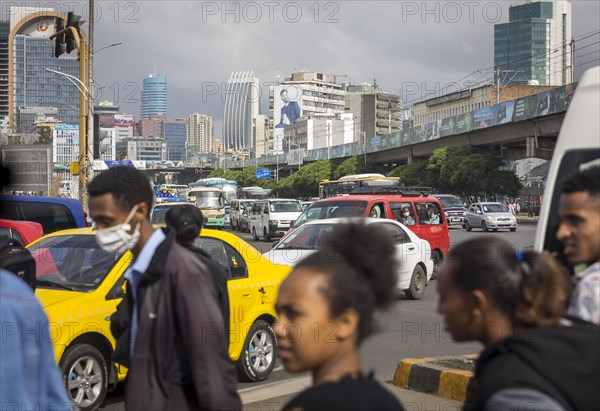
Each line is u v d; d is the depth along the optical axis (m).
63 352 6.50
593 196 3.16
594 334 2.25
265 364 8.25
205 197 47.62
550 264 2.46
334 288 2.21
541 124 55.34
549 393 2.12
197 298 3.41
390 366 8.43
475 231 42.31
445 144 72.31
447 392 6.80
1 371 2.35
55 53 22.41
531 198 86.81
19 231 11.65
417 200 18.53
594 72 6.07
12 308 2.38
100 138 28.91
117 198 3.55
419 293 14.52
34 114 187.25
